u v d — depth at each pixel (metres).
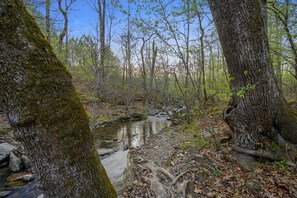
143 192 3.54
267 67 3.89
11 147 6.14
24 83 1.11
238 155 4.16
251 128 4.04
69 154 1.28
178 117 10.47
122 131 9.90
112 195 1.62
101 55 8.49
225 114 4.38
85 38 6.84
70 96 1.32
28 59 1.12
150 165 4.54
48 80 1.20
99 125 10.36
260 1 4.30
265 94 3.88
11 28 1.07
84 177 1.38
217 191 3.44
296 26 5.68
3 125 7.92
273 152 3.84
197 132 6.34
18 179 4.93
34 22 1.23
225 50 4.11
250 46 3.76
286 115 3.97
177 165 4.43
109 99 14.88
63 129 1.25
